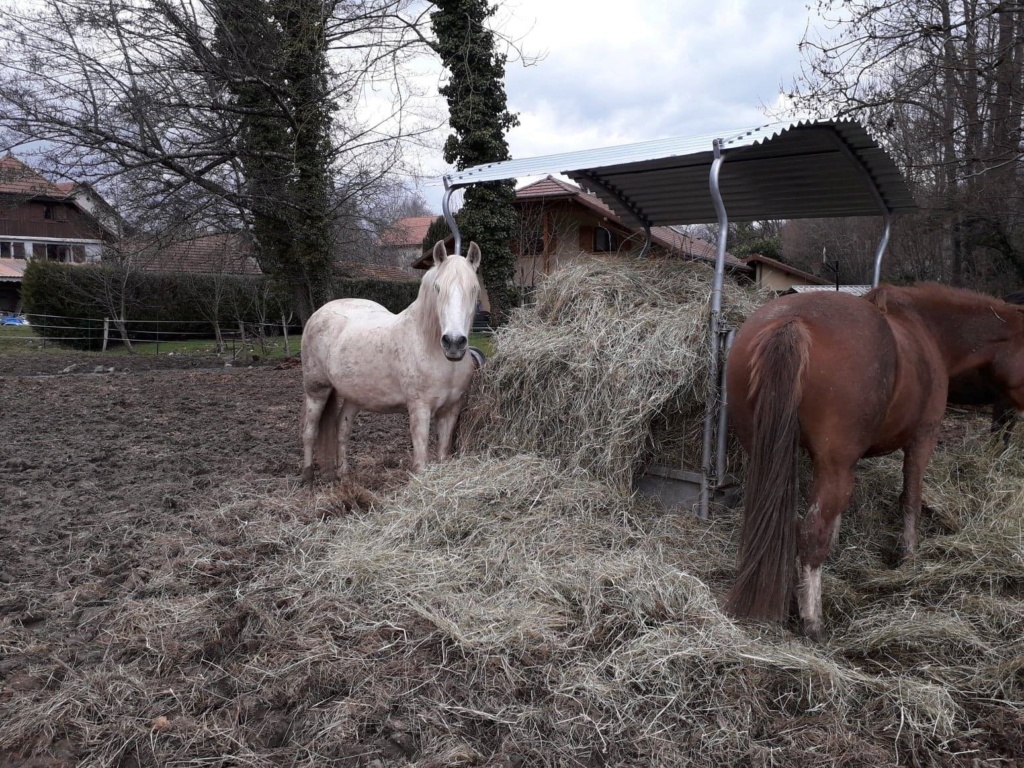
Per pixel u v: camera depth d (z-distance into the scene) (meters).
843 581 3.49
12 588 3.73
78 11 15.08
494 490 3.98
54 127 15.62
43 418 8.98
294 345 22.77
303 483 5.62
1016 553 3.43
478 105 15.23
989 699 2.67
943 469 4.55
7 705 2.70
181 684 2.82
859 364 2.92
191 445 7.42
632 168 5.14
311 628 3.13
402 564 3.52
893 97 9.46
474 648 2.89
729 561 3.61
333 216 18.31
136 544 4.36
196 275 24.16
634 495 4.12
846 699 2.62
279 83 17.22
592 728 2.49
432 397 4.70
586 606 3.09
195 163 17.97
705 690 2.65
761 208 6.01
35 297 22.06
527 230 17.19
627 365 4.05
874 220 24.88
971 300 3.71
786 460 2.85
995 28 10.00
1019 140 10.47
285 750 2.43
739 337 3.20
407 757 2.40
